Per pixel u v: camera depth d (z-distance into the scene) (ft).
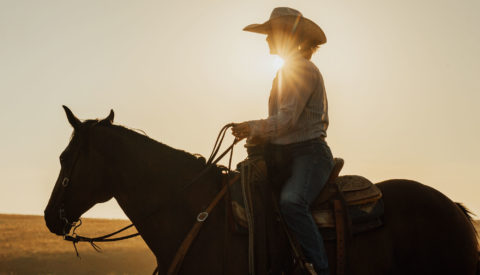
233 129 12.82
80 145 13.30
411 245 13.07
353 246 12.89
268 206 12.68
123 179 13.28
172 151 13.78
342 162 13.41
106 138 13.37
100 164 13.30
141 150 13.47
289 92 12.69
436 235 13.03
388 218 13.35
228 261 12.49
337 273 12.57
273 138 13.17
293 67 12.96
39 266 104.37
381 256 12.94
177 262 12.38
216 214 12.93
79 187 13.19
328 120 13.48
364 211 13.10
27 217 290.97
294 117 12.53
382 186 14.38
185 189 13.21
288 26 13.62
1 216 282.97
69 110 13.29
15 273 95.86
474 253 13.28
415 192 13.70
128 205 13.29
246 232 12.62
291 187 12.41
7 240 142.61
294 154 12.85
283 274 12.59
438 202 13.50
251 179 13.07
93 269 104.68
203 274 12.41
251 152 13.70
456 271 12.93
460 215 13.51
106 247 131.44
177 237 12.85
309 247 12.23
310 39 13.93
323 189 13.09
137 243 144.66
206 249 12.57
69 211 13.15
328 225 12.75
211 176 13.58
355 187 13.43
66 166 13.30
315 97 13.12
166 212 13.07
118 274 100.99
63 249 125.18
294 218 12.21
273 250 12.44
